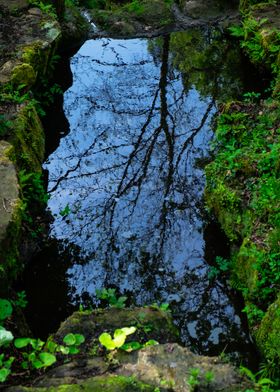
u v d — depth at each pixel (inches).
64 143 387.2
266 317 220.8
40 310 259.3
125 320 201.9
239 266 258.1
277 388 199.6
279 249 241.6
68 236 302.4
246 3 518.6
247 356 230.4
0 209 231.1
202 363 170.7
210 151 371.9
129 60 488.4
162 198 333.7
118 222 314.3
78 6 550.0
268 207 262.7
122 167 363.6
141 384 155.8
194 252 291.0
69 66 478.9
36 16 430.0
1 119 308.5
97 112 421.4
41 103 408.5
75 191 339.0
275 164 285.0
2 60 370.6
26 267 274.5
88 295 268.4
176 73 468.1
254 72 456.8
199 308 257.0
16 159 296.2
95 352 185.2
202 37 518.9
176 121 408.8
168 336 198.2
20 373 181.3
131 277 278.4
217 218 292.7
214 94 435.2
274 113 336.5
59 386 154.9
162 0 561.9
